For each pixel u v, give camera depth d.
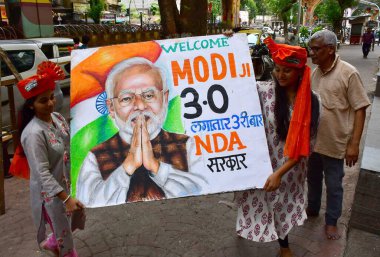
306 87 2.34
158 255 2.97
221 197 3.93
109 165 2.42
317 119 2.49
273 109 2.52
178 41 2.55
